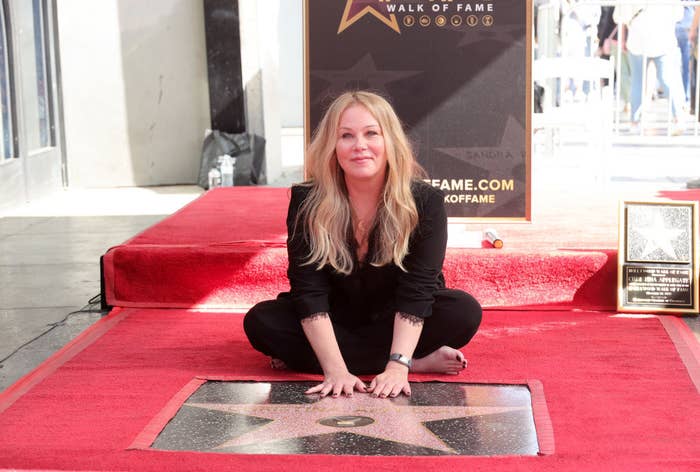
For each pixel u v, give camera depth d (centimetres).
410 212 308
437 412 282
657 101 1358
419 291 308
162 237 466
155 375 322
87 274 506
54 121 823
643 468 234
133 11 830
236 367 332
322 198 312
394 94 452
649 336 364
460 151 456
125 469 238
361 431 267
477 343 359
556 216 517
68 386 310
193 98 844
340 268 312
